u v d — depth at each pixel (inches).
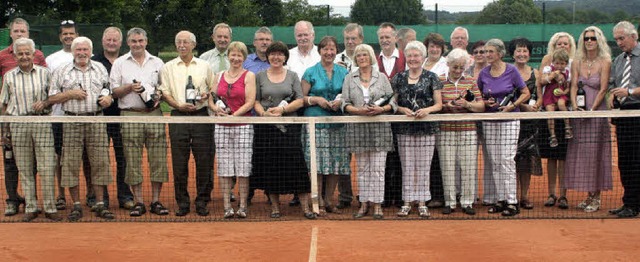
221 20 1194.0
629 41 307.7
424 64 331.9
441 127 317.1
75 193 319.6
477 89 313.1
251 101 312.2
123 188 339.3
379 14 984.9
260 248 265.0
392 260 248.4
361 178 315.9
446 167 319.0
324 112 316.5
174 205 347.3
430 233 285.0
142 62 322.7
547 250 260.1
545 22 923.4
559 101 323.0
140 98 317.4
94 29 805.9
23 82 309.3
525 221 304.8
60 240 278.7
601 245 266.2
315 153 309.4
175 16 1180.5
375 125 307.6
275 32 882.8
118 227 299.9
